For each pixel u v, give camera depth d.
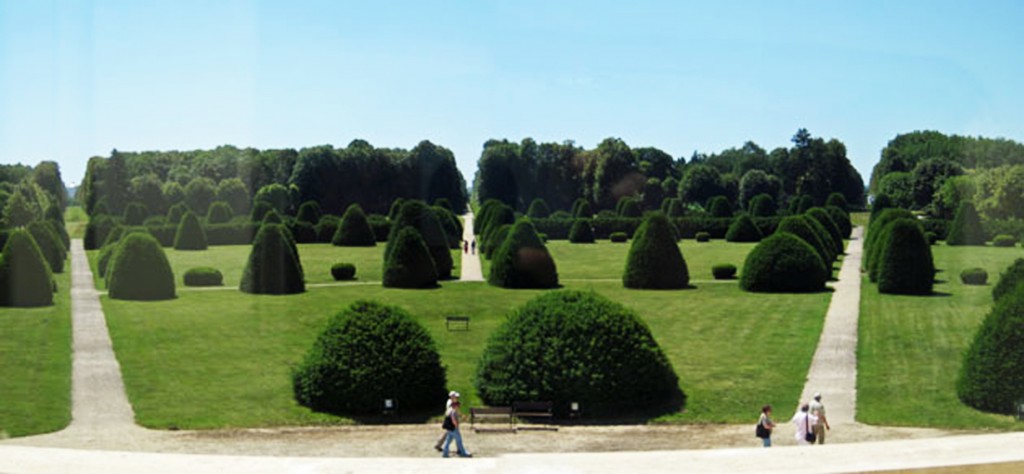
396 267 36.34
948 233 29.09
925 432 16.86
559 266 48.44
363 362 19.12
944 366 21.17
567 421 18.80
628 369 19.17
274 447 16.34
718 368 22.69
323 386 19.08
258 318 27.36
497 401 19.45
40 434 16.66
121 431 17.05
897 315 28.02
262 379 20.94
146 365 21.80
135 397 19.28
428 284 36.81
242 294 31.73
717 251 57.34
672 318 30.61
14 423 17.12
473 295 34.50
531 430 18.09
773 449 10.17
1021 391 17.56
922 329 25.14
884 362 22.16
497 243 43.00
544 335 19.56
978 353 18.45
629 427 18.27
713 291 37.88
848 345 24.78
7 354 22.11
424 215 39.97
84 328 25.14
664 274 38.31
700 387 20.91
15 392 19.09
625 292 37.56
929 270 31.48
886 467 9.19
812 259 37.28
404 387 19.11
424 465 9.62
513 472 9.31
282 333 25.62
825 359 23.25
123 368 21.44
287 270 32.56
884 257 32.12
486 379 19.94
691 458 9.73
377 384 18.92
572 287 38.66
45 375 20.42
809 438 15.99
